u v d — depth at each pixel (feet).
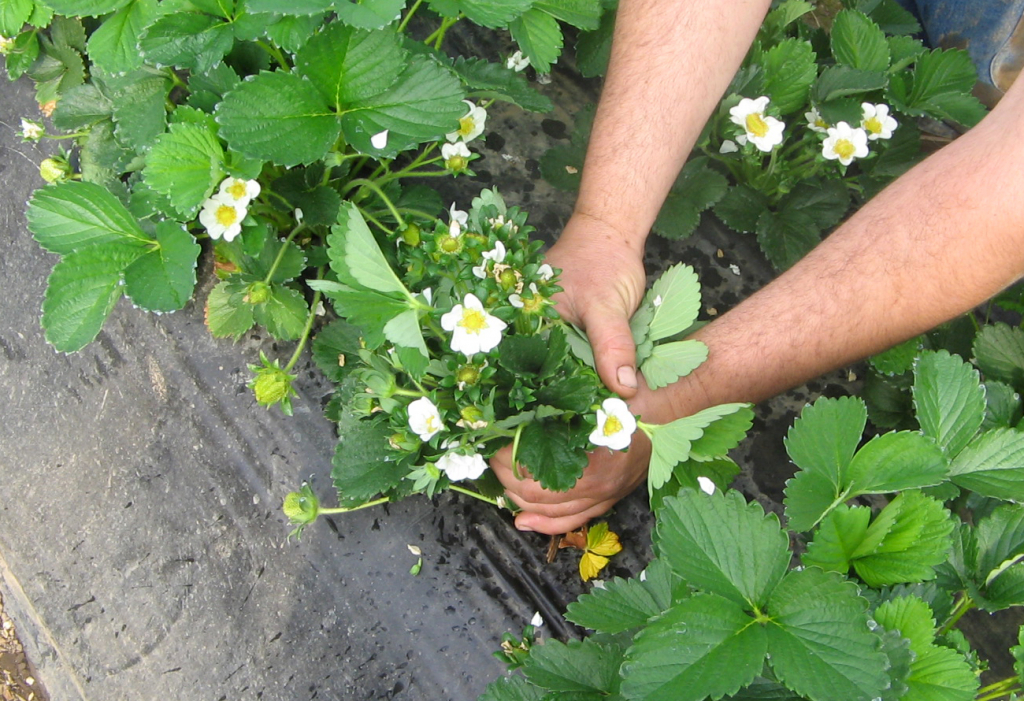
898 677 1.61
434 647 2.35
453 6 2.35
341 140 2.50
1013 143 2.11
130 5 2.41
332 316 2.58
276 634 2.39
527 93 2.53
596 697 1.84
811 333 2.23
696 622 1.61
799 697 1.68
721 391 2.25
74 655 2.53
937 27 3.37
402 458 2.15
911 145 2.84
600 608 1.87
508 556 2.41
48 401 2.69
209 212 2.30
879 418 2.59
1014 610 2.35
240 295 2.43
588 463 2.07
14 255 2.82
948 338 2.63
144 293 2.23
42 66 2.88
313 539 2.43
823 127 2.75
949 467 1.78
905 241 2.20
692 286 2.19
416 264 2.13
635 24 2.47
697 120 2.45
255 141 2.16
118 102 2.42
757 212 2.77
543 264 2.13
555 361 2.05
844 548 1.75
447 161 2.47
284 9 2.08
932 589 1.77
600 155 2.41
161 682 2.42
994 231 2.10
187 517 2.52
